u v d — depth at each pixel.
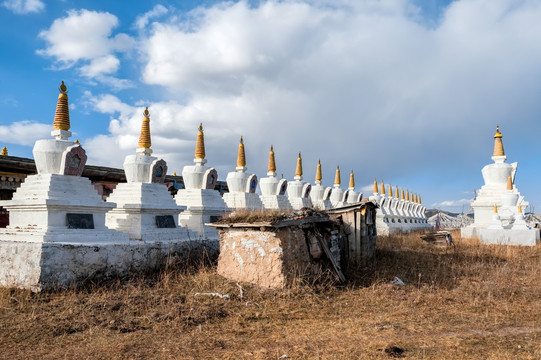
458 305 10.94
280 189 28.91
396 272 15.82
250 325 9.17
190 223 18.92
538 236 27.70
